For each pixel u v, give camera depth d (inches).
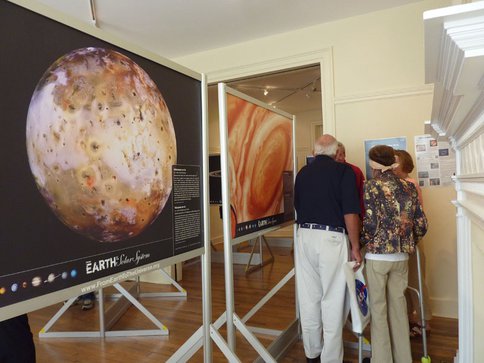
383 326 79.3
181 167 53.0
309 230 85.4
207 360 58.1
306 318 88.7
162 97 49.5
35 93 32.7
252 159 81.9
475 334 61.2
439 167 123.2
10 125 30.5
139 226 44.9
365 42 132.6
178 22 134.8
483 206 41.8
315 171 86.8
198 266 212.4
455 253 121.4
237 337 109.3
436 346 99.1
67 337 111.6
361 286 81.2
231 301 70.9
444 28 25.6
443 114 54.8
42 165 33.2
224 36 148.6
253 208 82.1
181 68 53.2
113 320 121.3
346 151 135.9
